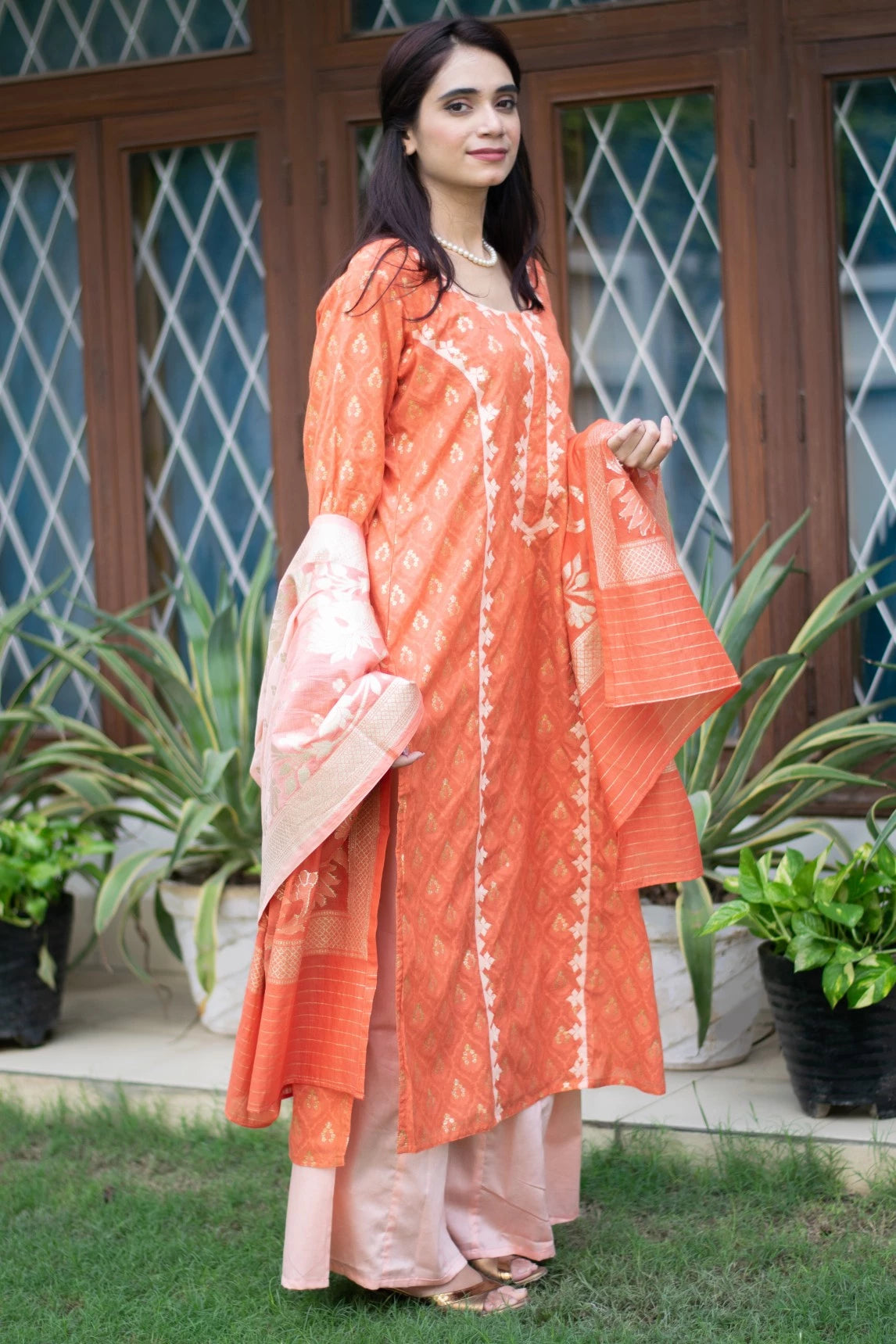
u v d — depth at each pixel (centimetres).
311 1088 238
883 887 301
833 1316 232
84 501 468
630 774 254
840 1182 279
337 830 234
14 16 460
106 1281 258
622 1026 261
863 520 400
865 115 393
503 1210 253
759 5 392
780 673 351
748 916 305
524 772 251
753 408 400
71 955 456
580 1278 251
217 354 452
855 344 398
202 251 452
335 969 237
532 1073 253
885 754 391
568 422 251
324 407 236
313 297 433
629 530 249
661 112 408
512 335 242
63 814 425
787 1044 307
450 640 235
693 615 252
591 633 254
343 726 223
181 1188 297
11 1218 285
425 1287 245
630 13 402
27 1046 377
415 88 239
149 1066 356
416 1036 235
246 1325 239
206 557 457
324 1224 237
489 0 418
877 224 395
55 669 470
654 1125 301
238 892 373
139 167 455
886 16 384
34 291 468
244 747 383
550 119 409
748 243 398
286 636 235
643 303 413
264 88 434
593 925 260
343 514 235
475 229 248
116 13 451
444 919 238
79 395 467
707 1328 230
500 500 239
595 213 415
